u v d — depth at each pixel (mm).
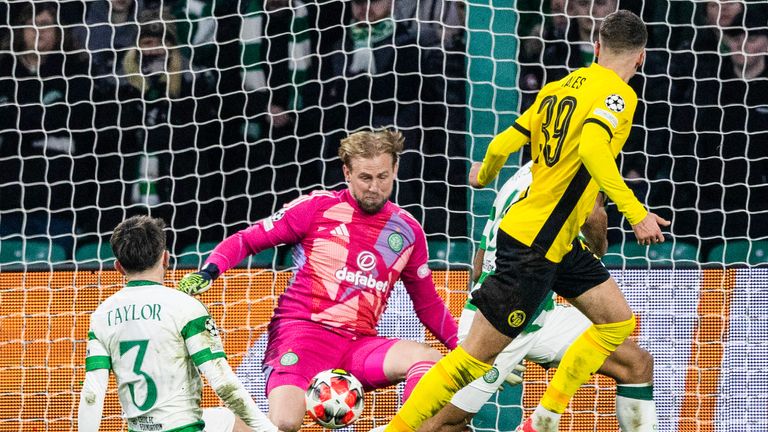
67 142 28422
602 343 15242
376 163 17078
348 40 28453
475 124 23125
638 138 28219
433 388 14836
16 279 22219
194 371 14461
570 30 28062
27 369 21859
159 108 28547
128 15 28641
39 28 28359
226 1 28594
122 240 14398
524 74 27922
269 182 28500
